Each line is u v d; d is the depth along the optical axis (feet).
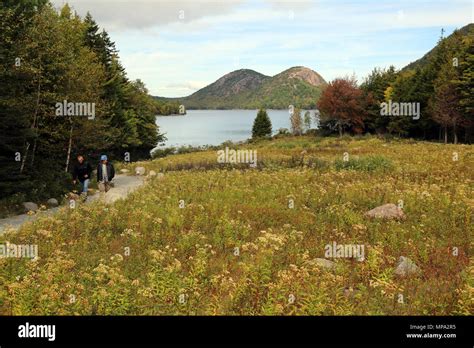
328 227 46.60
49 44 82.02
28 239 39.70
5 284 27.66
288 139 226.79
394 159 103.71
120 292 26.68
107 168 73.46
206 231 45.27
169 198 60.44
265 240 35.35
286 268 33.09
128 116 203.72
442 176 73.51
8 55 63.41
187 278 28.86
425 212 50.88
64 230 43.34
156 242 40.16
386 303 26.84
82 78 91.35
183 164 112.16
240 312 25.05
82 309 24.90
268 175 81.66
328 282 28.22
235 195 62.64
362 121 239.50
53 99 78.95
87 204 57.67
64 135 89.40
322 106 233.76
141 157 229.04
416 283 30.25
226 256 36.99
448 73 183.83
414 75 232.73
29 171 69.36
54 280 28.86
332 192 62.85
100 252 37.99
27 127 68.49
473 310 25.35
